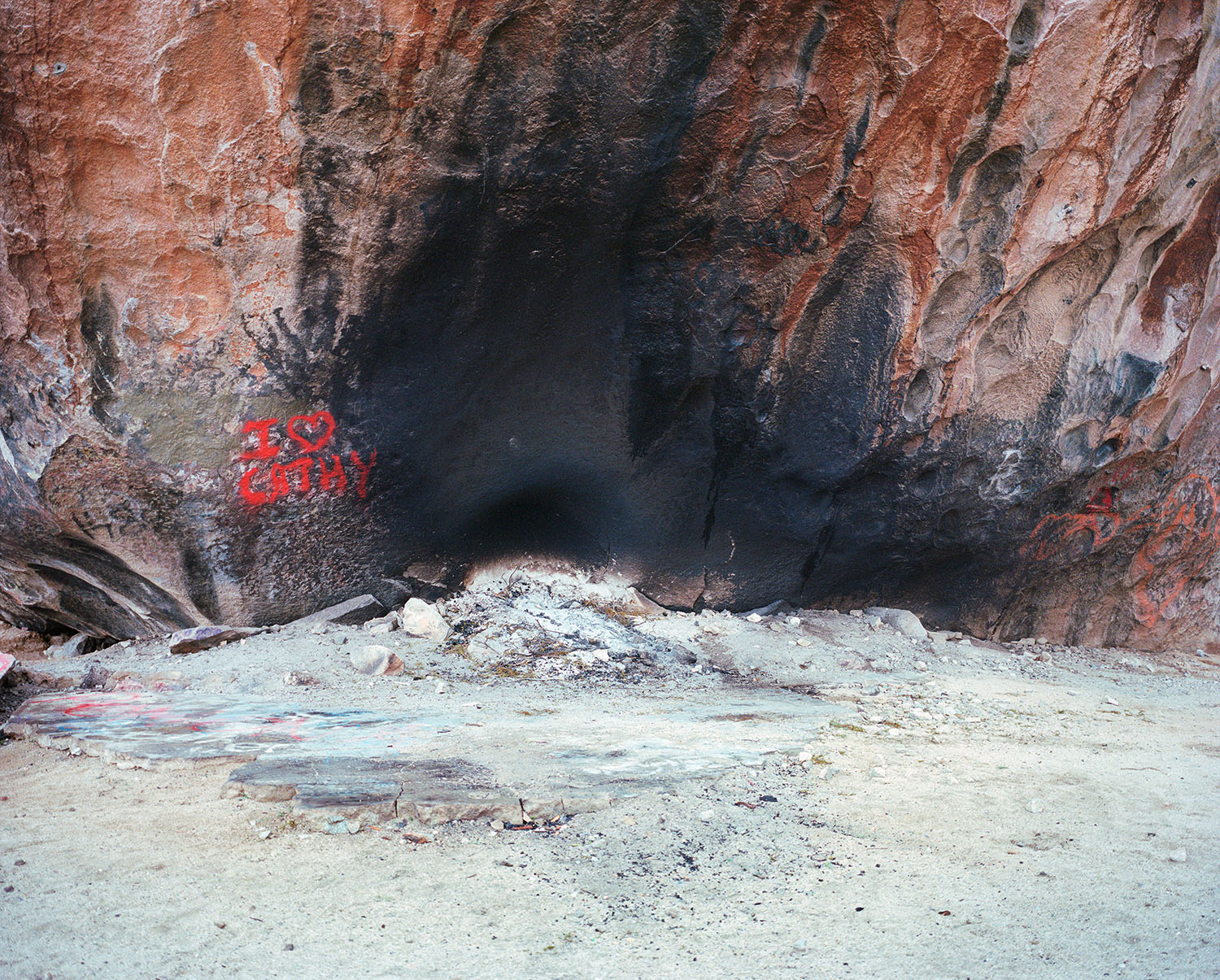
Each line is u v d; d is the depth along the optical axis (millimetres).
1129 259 6176
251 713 4273
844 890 2559
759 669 5930
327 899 2457
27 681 4855
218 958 2156
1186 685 6543
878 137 5254
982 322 6094
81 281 4715
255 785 3146
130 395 4965
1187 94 5422
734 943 2258
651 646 6039
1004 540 7148
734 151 5227
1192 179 5926
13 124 4301
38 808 3074
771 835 2936
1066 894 2531
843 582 7199
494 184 5023
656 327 5832
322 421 5359
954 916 2398
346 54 4457
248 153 4594
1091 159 5520
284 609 5730
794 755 3768
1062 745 4191
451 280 5273
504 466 6105
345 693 4809
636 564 6801
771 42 4895
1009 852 2826
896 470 6570
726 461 6469
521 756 3619
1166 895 2523
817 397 6230
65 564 5801
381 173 4812
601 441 6191
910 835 2957
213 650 5418
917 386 6270
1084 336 6441
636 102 4945
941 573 7328
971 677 6059
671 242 5523
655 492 6520
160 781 3342
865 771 3609
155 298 4844
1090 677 6539
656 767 3525
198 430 5117
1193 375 6887
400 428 5578
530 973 2107
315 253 4926
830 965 2152
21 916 2328
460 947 2225
